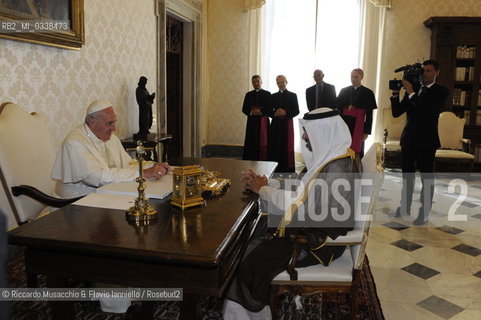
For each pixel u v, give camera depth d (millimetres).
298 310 2459
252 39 7359
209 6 7512
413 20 6957
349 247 2186
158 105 5574
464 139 6258
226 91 7691
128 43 4656
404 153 4223
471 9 6812
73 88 3688
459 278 2967
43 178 2621
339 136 1967
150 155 4387
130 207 1824
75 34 3490
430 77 3984
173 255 1397
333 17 7125
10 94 2965
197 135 7289
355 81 5844
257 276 1938
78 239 1520
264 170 2842
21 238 1533
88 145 2484
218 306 2449
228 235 1577
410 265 3188
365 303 2561
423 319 2422
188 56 7000
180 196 1895
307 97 6285
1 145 2350
